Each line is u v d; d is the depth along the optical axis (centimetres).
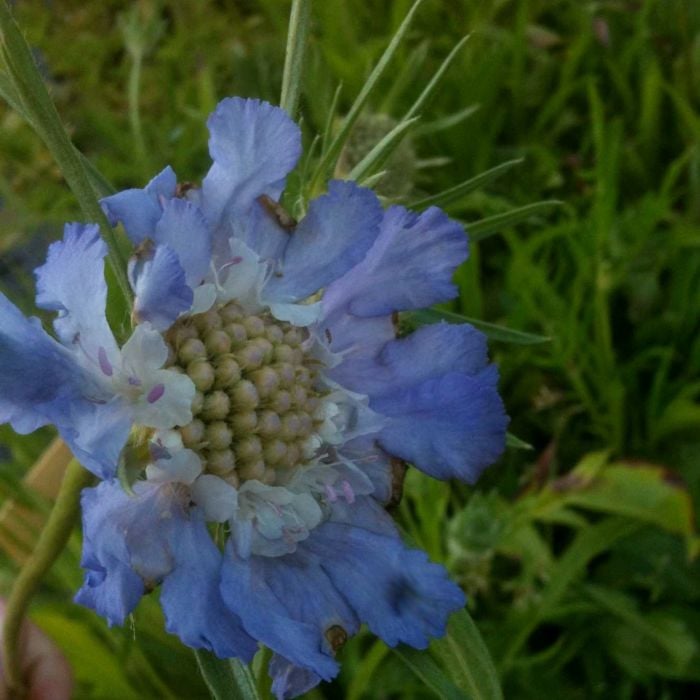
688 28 28
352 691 18
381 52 27
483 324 11
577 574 21
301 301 10
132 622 9
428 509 18
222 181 9
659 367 24
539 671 21
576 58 27
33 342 8
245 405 9
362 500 10
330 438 10
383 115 18
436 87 11
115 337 9
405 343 10
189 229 9
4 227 26
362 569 9
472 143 26
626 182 27
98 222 9
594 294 23
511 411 24
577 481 21
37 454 21
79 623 20
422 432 10
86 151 29
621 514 21
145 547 9
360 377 10
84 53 31
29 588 11
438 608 9
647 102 27
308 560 9
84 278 8
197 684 20
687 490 21
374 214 9
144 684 20
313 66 22
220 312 9
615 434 23
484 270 26
